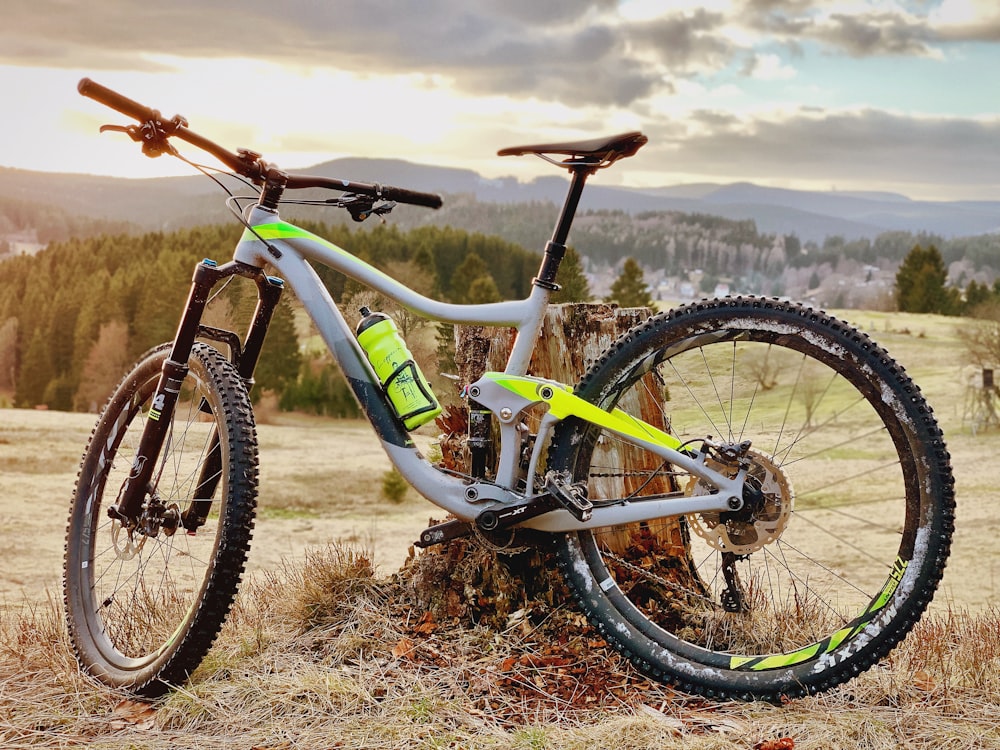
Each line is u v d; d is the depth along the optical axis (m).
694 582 2.84
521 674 2.37
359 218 2.60
